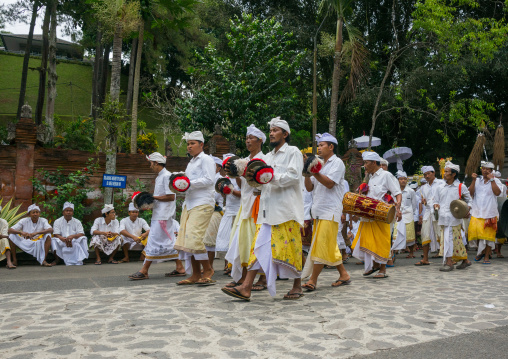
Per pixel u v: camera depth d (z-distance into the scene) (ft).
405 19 65.21
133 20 37.04
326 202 17.80
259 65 49.96
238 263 16.44
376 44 67.92
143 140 60.13
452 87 60.80
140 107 106.42
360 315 13.17
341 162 17.90
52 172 33.86
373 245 21.06
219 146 40.09
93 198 35.42
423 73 59.57
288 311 13.62
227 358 9.41
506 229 30.96
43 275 23.73
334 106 45.06
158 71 88.33
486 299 15.79
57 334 11.06
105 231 31.32
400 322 12.43
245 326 11.85
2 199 32.04
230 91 46.65
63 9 67.31
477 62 60.39
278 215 14.98
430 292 17.19
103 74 81.41
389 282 19.89
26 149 32.81
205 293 16.69
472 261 30.09
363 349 10.12
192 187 18.34
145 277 21.15
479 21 56.34
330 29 65.82
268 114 49.88
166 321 12.30
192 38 76.69
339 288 18.12
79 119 52.54
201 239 18.51
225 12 68.44
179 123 51.47
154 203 21.47
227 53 68.44
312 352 9.88
